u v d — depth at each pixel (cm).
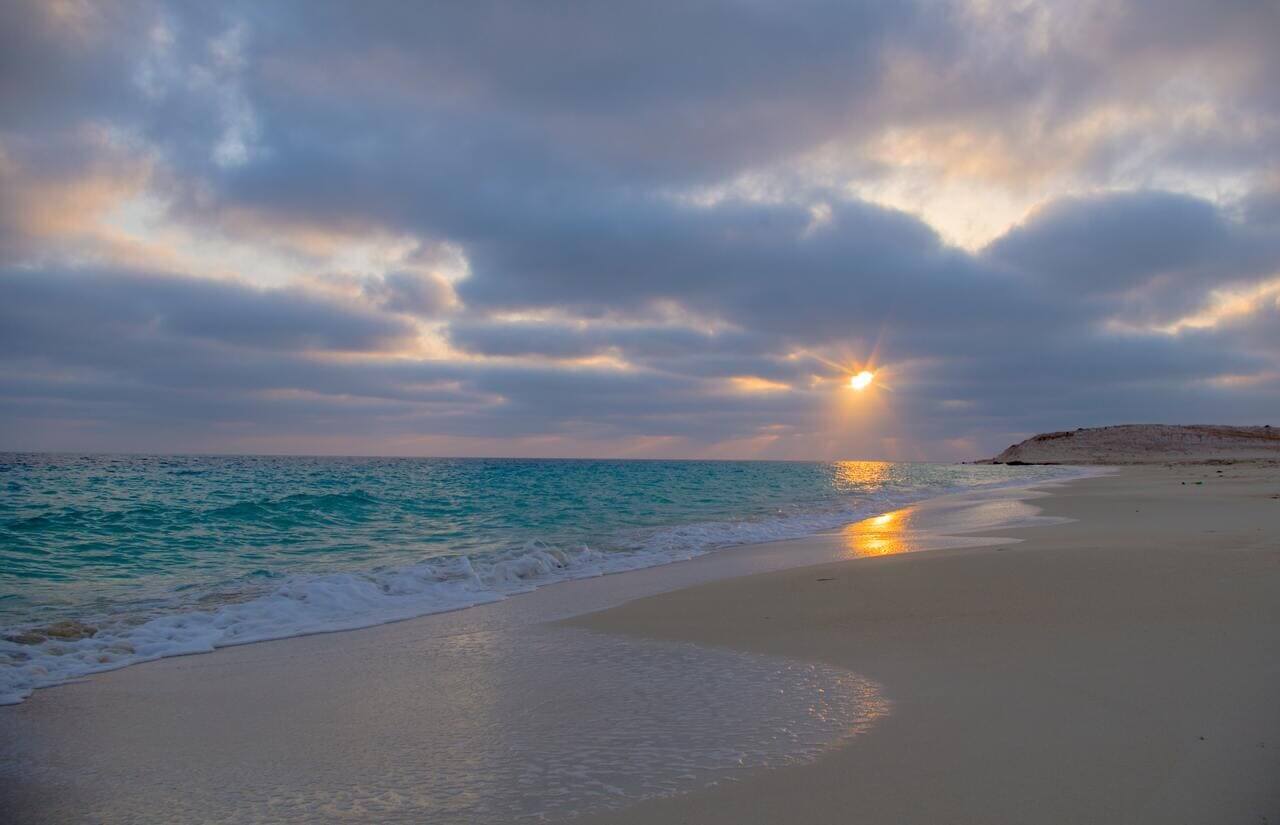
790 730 457
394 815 368
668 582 1116
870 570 1066
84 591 1116
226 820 371
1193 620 671
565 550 1509
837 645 666
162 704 565
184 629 830
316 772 427
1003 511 2200
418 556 1477
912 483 4653
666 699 535
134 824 371
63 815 381
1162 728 426
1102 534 1395
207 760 450
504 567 1223
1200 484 3153
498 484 3978
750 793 370
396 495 2903
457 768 423
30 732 505
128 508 2186
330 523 2100
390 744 466
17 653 718
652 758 424
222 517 2072
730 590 984
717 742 443
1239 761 378
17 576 1246
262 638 801
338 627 852
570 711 518
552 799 376
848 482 4788
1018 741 417
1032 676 537
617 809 360
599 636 758
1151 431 11919
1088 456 11231
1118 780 362
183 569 1327
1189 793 346
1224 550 1076
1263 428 11656
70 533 1747
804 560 1295
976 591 863
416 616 912
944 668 572
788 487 4119
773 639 703
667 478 5059
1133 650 586
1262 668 529
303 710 543
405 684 604
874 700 505
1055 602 777
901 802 350
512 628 818
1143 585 835
